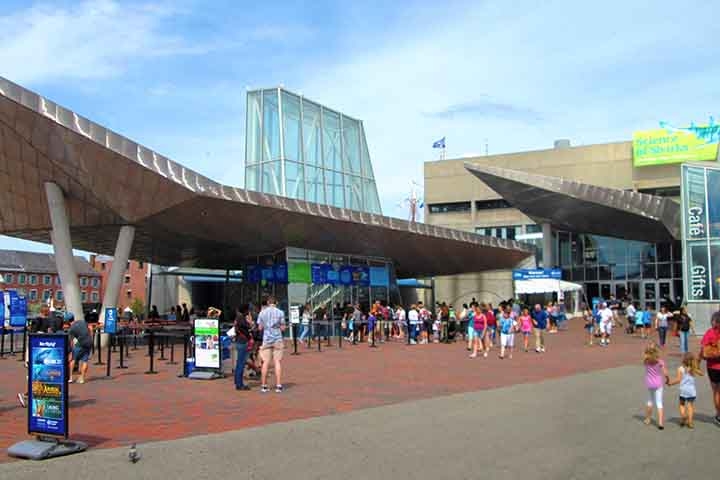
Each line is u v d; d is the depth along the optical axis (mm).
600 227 45344
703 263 30859
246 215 26234
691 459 7641
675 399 12219
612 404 11523
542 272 41375
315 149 41281
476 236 39188
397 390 13344
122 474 6754
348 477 6711
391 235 33375
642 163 51688
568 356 21844
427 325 30812
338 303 35188
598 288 50125
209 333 15914
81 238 31828
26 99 19578
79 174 22828
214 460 7340
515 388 13500
